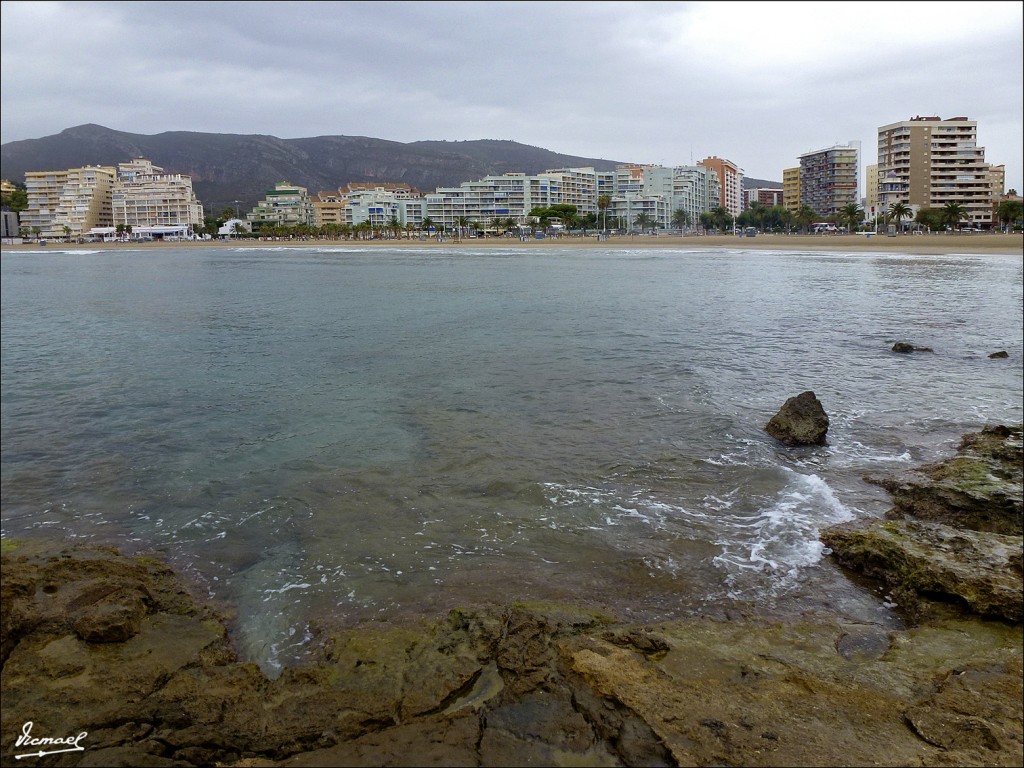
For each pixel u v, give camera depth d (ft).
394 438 44.60
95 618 23.24
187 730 18.26
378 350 76.59
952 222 403.13
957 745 16.76
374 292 149.07
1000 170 533.55
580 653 20.81
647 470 38.04
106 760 17.04
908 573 25.95
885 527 29.73
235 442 45.14
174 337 90.48
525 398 53.72
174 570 28.63
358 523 32.37
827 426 42.73
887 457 39.99
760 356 69.51
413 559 28.78
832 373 61.62
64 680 20.76
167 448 44.52
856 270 192.34
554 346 76.54
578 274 192.24
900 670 20.43
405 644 22.22
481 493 35.37
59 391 60.54
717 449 41.27
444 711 18.74
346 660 21.42
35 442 46.39
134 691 20.21
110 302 137.39
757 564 27.99
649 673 19.75
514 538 30.40
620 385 57.36
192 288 168.14
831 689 19.21
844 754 16.26
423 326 95.04
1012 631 22.77
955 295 126.41
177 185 652.48
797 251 315.99
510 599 25.41
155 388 61.11
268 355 75.82
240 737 17.95
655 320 96.58
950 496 32.83
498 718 17.65
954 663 20.79
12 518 34.47
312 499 35.32
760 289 140.97
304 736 17.87
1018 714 17.98
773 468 38.04
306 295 145.38
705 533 30.63
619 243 426.51
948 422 46.75
